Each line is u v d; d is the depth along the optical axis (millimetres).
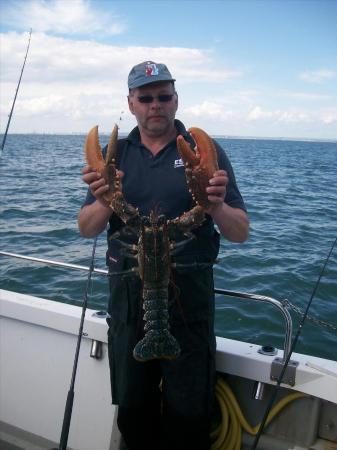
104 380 1902
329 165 23828
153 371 1683
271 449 1735
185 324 1558
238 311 3680
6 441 1964
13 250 5395
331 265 4887
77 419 1938
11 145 40750
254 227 6945
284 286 4262
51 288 4184
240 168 19797
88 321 1888
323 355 3086
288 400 1710
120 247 1595
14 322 2070
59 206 8328
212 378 1622
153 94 1565
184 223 1431
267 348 1776
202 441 1649
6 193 9977
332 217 7973
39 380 2020
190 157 1350
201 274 1565
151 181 1584
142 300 1551
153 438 1765
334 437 1702
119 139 1692
